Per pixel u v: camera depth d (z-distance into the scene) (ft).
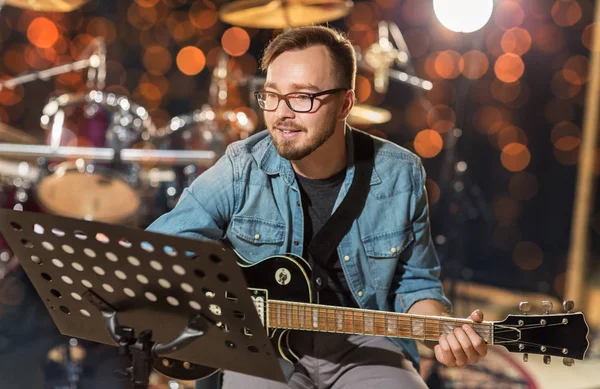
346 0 13.06
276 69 5.49
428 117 15.39
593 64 12.01
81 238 4.40
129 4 17.40
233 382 5.75
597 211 12.39
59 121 11.57
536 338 4.86
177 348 4.48
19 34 16.97
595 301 12.41
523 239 14.37
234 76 13.34
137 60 17.65
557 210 13.71
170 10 17.40
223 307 4.33
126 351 4.66
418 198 6.00
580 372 9.77
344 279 5.88
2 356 10.22
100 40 13.58
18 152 11.24
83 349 10.37
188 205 5.85
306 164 5.77
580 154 12.87
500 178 14.57
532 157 14.03
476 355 4.92
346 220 5.78
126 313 4.76
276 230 5.86
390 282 5.93
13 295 12.75
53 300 4.96
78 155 11.37
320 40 5.53
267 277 5.50
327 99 5.43
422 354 10.18
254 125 13.12
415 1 15.29
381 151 5.98
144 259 4.31
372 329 5.19
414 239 6.03
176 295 4.44
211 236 5.93
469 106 14.73
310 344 5.86
